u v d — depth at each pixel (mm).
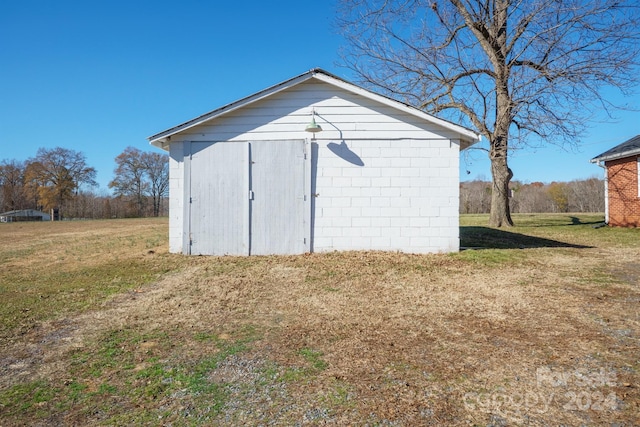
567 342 3574
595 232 13125
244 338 3811
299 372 3051
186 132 8531
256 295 5418
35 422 2430
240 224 8430
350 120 8430
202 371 3102
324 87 8438
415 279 6227
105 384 2912
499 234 12711
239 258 8047
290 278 6371
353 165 8422
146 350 3539
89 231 18688
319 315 4500
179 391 2787
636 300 4910
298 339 3758
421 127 8375
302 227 8398
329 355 3367
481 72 14023
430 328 4008
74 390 2826
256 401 2635
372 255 7945
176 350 3533
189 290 5727
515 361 3197
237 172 8469
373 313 4535
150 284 6148
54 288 5965
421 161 8383
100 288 5918
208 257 8203
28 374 3094
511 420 2377
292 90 8469
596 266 7117
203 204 8484
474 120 14148
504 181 15422
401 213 8398
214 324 4242
